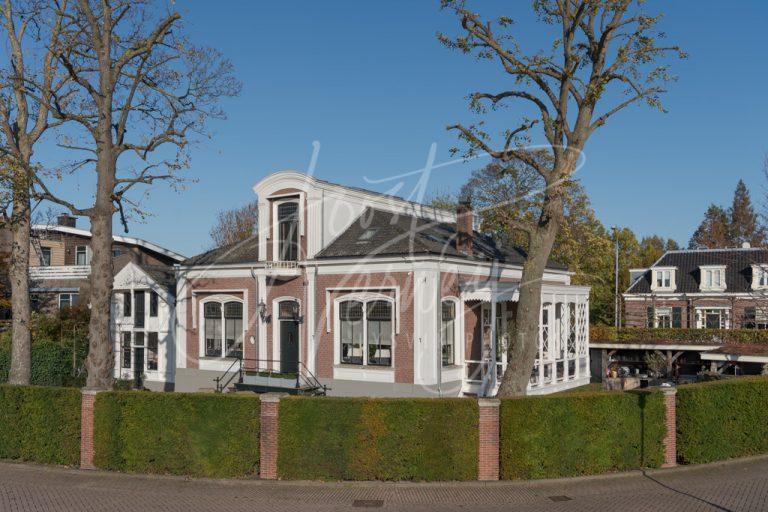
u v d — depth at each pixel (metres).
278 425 13.99
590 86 17.45
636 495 12.69
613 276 53.84
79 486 13.59
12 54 22.23
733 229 85.06
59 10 19.88
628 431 14.50
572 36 17.92
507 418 13.76
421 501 12.37
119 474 14.49
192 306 27.88
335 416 13.80
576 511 11.70
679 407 15.20
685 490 13.02
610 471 14.32
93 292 18.86
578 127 18.19
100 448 14.80
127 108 19.92
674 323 48.81
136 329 30.17
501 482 13.52
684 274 49.91
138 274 30.05
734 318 46.69
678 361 34.53
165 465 14.41
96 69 20.66
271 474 13.92
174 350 29.05
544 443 13.82
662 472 14.40
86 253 43.66
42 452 15.47
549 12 18.36
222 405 14.25
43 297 40.75
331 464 13.74
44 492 13.16
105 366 18.66
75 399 15.28
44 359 27.67
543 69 18.14
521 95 18.78
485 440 13.73
